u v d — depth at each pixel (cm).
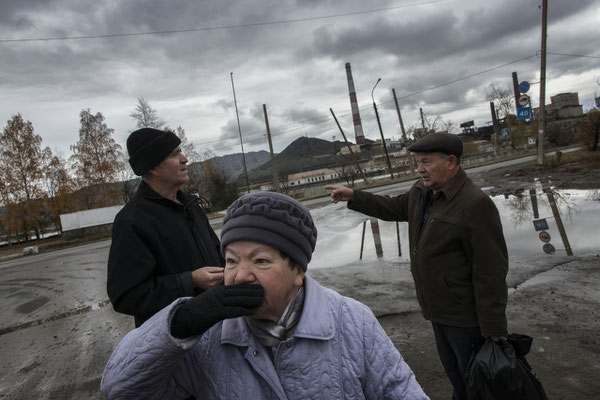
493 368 178
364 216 1273
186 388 98
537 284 434
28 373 395
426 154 207
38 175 3797
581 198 901
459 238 197
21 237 4084
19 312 675
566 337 313
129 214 155
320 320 92
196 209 188
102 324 530
